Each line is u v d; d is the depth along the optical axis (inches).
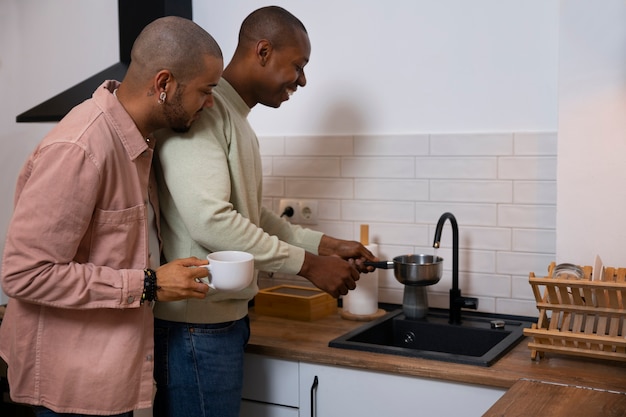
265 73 79.3
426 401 77.9
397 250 103.4
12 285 62.3
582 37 85.5
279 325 95.5
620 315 75.0
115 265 67.0
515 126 95.3
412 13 100.0
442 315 99.4
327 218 107.7
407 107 101.5
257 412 87.7
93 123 64.9
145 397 69.7
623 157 84.4
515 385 66.9
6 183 129.0
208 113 73.7
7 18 127.4
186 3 112.5
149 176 72.7
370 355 81.2
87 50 121.6
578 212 87.1
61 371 65.9
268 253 73.5
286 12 80.7
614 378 73.3
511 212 96.0
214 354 75.4
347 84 105.0
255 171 80.7
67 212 62.2
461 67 97.8
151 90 66.6
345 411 82.2
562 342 79.0
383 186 103.6
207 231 70.6
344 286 80.0
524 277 96.0
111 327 67.2
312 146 108.0
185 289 65.9
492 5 95.3
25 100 127.7
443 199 99.9
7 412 112.7
